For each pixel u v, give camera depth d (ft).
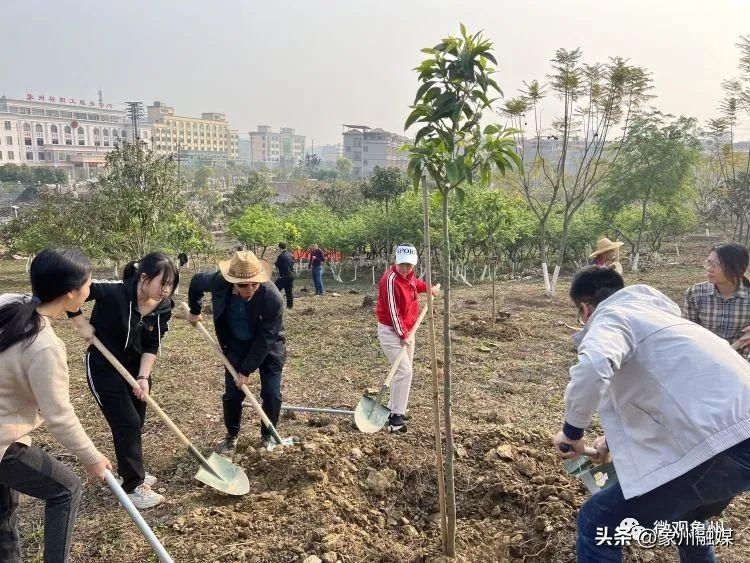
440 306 40.34
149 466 14.52
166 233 53.01
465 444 14.05
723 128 62.28
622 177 65.62
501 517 11.66
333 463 12.84
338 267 92.32
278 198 260.83
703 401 7.18
